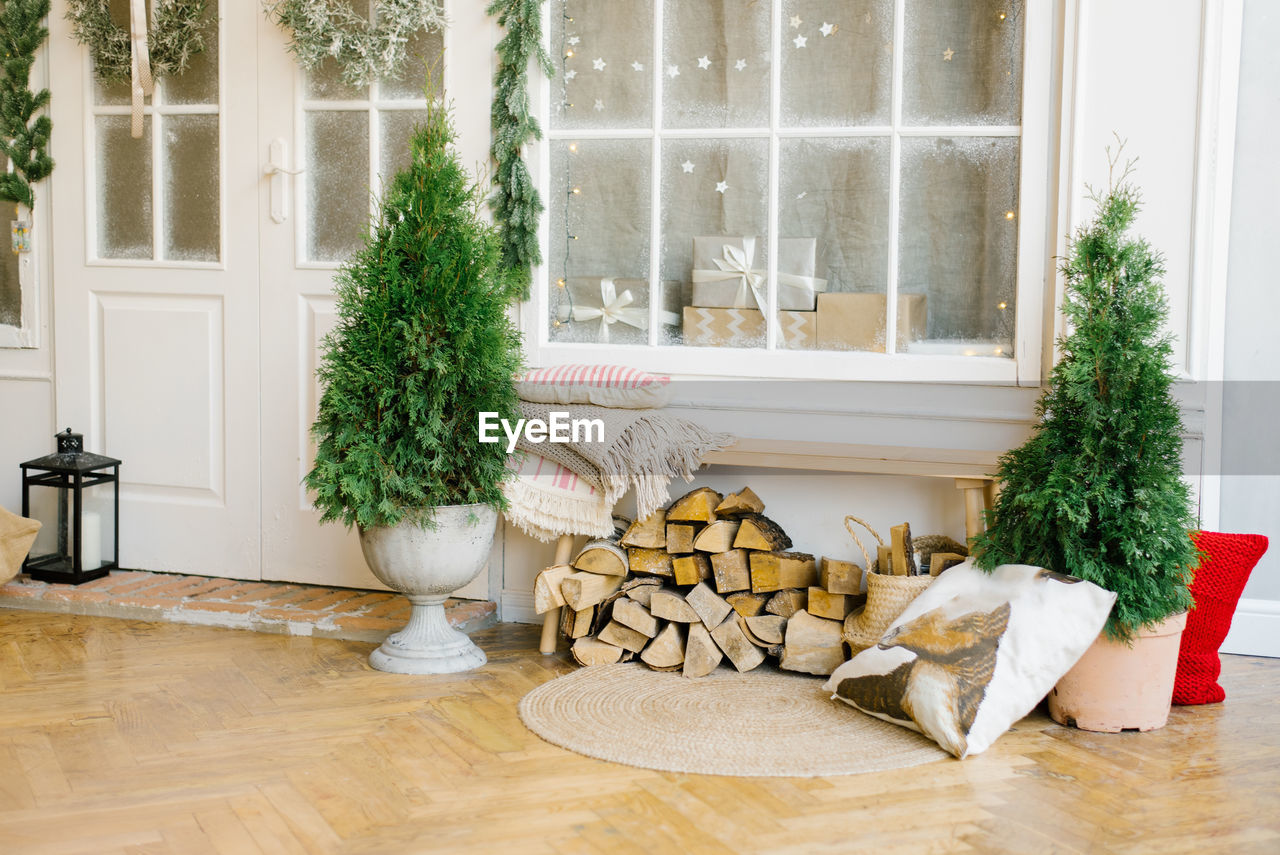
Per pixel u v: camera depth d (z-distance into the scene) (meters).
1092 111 3.04
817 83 3.28
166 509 3.80
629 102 3.39
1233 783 2.34
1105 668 2.61
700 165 3.36
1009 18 3.14
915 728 2.59
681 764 2.40
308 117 3.59
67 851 1.99
